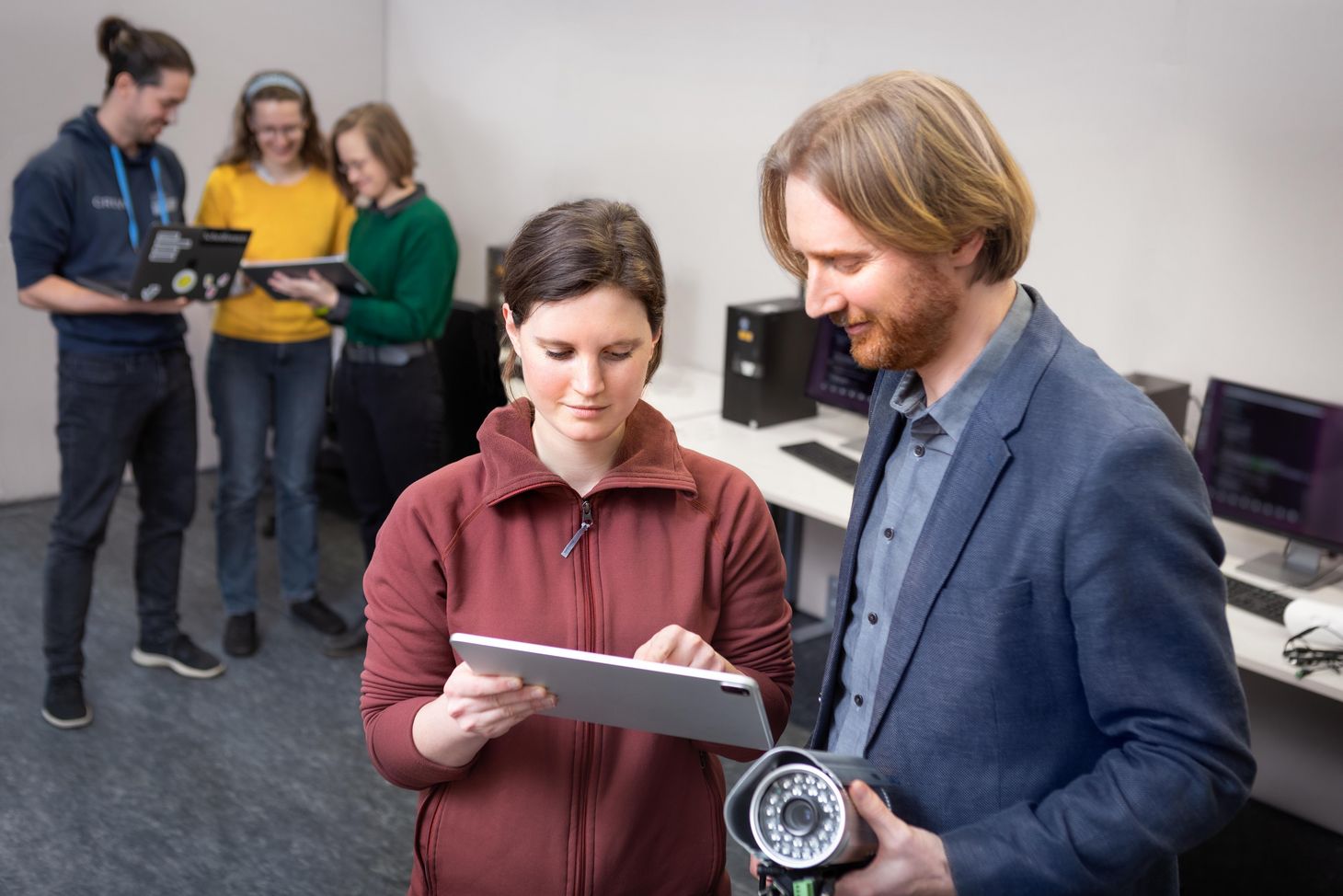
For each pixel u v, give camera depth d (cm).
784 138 110
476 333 328
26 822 258
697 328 398
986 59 307
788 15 347
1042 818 104
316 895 240
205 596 372
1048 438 107
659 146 395
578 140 423
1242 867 264
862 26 331
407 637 126
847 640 131
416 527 125
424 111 484
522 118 443
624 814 125
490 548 124
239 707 310
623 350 114
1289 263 264
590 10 405
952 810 113
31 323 426
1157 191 282
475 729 112
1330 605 215
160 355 296
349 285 312
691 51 376
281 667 333
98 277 286
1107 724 105
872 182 100
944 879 103
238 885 242
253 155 338
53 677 296
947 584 112
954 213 101
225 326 329
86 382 285
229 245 288
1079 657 105
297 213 339
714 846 133
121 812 264
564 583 125
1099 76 287
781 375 343
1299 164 258
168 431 307
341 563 400
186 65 283
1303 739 279
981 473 110
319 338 340
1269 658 215
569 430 116
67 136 281
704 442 328
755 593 132
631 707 111
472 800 126
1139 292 291
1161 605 100
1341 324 259
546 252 111
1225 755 101
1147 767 100
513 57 440
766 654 132
